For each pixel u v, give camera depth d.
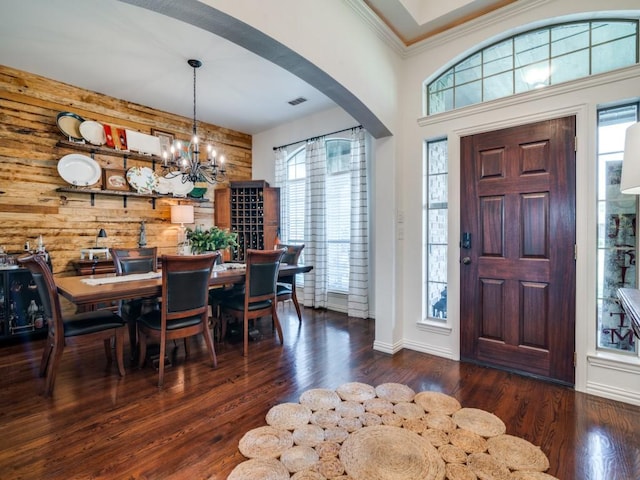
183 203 5.03
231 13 1.70
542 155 2.46
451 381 2.48
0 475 1.53
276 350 3.14
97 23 2.77
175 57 3.32
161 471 1.56
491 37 2.68
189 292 2.58
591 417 1.99
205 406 2.13
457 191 2.85
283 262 4.20
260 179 5.84
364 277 4.27
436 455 1.66
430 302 3.18
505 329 2.64
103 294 2.25
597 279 2.33
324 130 4.85
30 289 3.37
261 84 3.94
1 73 3.46
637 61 2.21
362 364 2.81
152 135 4.63
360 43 2.60
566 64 2.45
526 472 1.54
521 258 2.56
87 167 4.04
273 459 1.64
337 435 1.83
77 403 2.17
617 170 2.28
